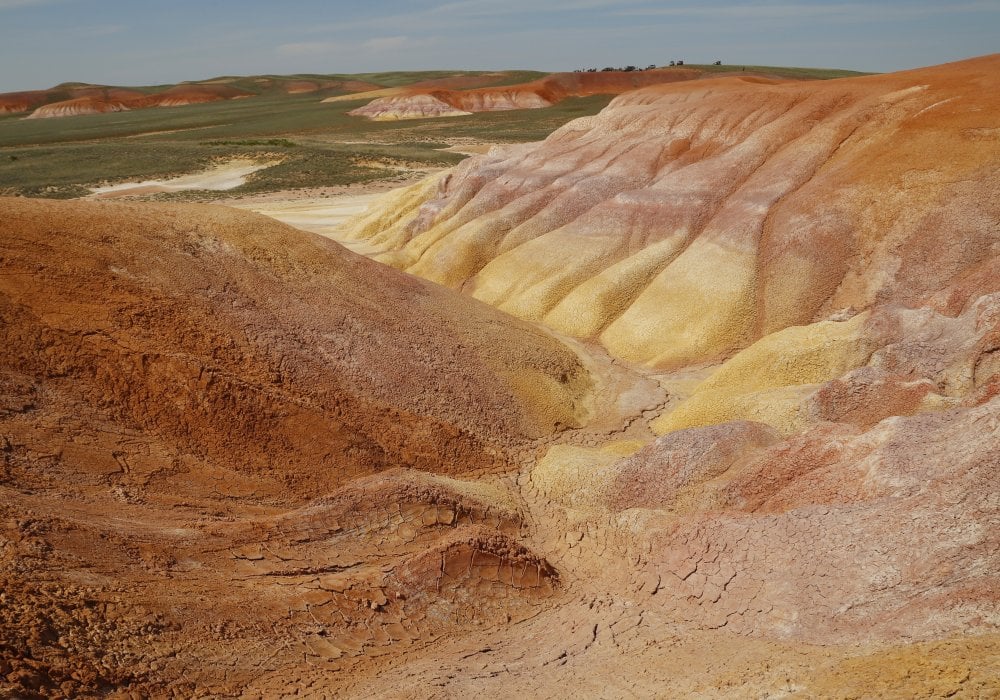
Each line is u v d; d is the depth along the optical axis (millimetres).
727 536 15805
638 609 15172
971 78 37000
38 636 10820
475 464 22766
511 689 12156
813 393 21891
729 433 19859
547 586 16266
